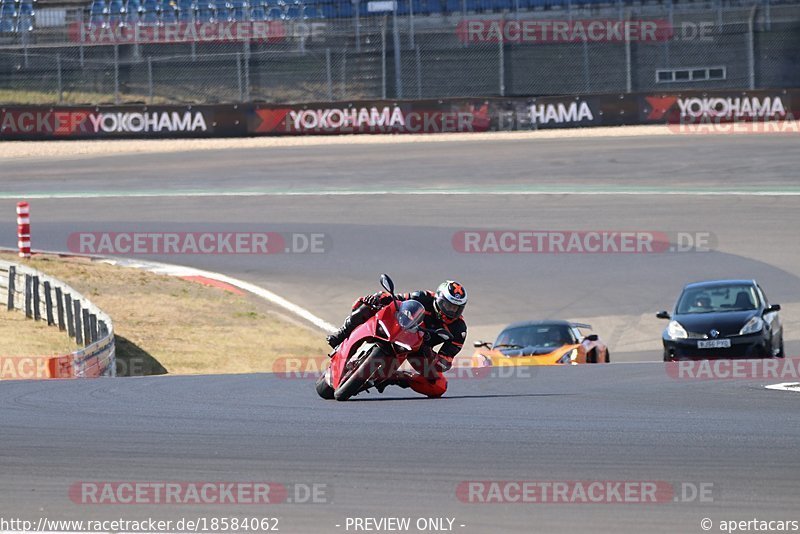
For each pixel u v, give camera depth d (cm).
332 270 9406
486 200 11506
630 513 1788
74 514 1805
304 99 16738
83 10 17750
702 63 16075
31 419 2803
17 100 16725
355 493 1931
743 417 2755
